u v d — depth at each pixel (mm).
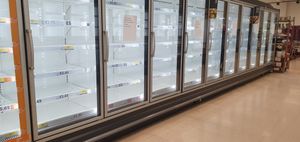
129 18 2805
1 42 2076
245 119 3465
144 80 3006
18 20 1729
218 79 4500
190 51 4203
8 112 2238
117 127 2662
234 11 5051
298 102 4379
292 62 10711
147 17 2842
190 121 3348
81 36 2838
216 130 3057
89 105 2639
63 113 2361
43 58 2592
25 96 1845
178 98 3551
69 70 2309
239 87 5582
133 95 3010
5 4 2018
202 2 3990
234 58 5234
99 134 2477
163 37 3736
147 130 3027
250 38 5684
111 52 3145
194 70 4383
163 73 3484
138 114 2916
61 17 2686
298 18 13602
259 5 5746
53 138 2084
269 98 4629
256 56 6277
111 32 3121
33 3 2410
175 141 2734
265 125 3258
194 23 3930
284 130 3102
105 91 2465
